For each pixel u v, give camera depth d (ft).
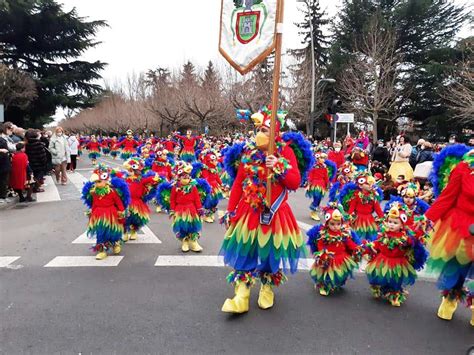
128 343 12.13
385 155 48.93
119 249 21.67
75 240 24.47
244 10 14.20
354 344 12.28
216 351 11.73
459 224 13.25
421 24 107.76
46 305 14.82
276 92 13.43
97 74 129.08
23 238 25.00
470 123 92.48
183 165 21.90
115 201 20.67
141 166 24.70
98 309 14.49
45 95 117.91
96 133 248.32
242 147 14.57
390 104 97.09
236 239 14.07
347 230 16.48
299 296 16.08
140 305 14.87
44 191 44.75
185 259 20.61
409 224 15.47
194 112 106.11
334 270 16.01
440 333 13.12
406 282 15.33
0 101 82.02
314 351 11.81
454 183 13.53
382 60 97.60
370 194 21.35
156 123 158.81
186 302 15.17
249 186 13.58
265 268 14.33
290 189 13.94
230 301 13.94
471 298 13.57
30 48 121.29
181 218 21.50
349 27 118.73
